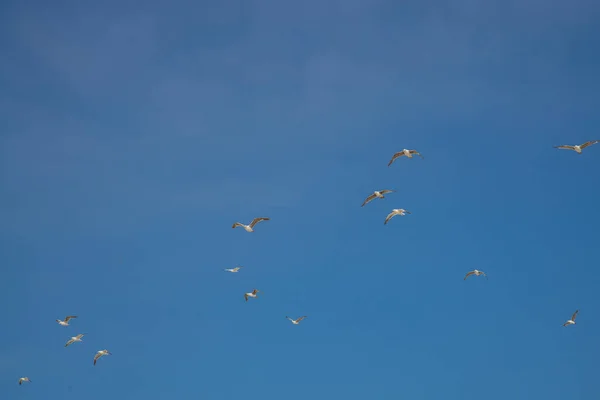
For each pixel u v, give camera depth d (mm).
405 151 74562
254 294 96938
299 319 105875
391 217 80812
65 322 96875
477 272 98688
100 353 93688
